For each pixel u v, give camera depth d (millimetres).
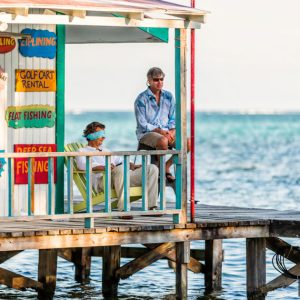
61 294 19391
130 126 143000
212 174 56781
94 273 21734
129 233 16562
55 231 15898
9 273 17656
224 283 20812
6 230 15844
